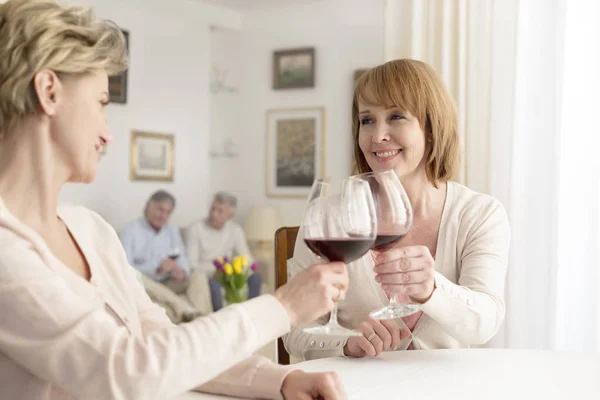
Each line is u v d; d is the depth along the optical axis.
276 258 1.97
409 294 1.38
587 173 3.16
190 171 7.06
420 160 1.83
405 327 1.72
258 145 7.40
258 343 0.93
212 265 6.33
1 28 0.90
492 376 1.30
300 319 0.97
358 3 6.78
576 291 3.17
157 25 6.68
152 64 6.64
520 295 3.25
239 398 1.10
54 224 1.04
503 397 1.15
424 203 1.85
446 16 3.51
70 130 0.94
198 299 5.71
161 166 6.75
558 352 1.53
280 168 7.26
